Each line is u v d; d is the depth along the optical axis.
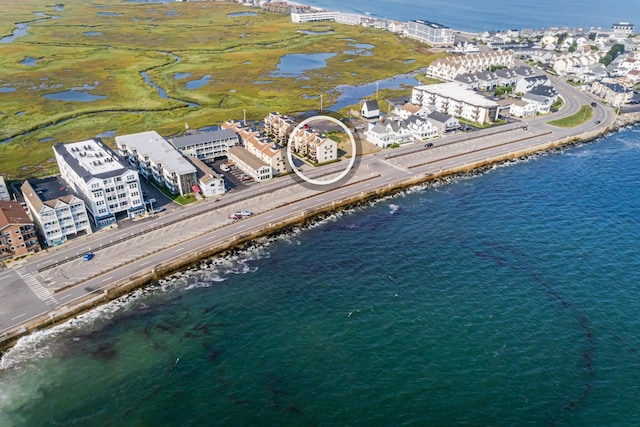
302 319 102.81
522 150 191.38
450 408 81.69
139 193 142.00
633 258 123.62
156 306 108.00
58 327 101.81
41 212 123.75
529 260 122.88
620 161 186.50
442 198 156.62
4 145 197.12
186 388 86.31
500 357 92.31
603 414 80.56
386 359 92.06
